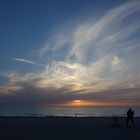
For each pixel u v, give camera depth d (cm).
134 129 2484
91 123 3128
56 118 4050
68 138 1830
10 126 2642
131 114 2784
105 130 2369
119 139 1825
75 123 3114
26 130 2278
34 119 3728
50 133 2086
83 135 1995
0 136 1880
